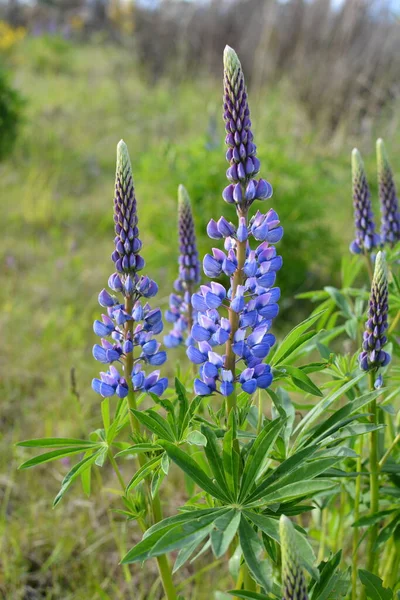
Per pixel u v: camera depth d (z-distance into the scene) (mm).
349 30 4578
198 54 6449
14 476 1698
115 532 1527
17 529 1586
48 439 1218
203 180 2523
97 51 7988
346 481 1354
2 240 3137
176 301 1405
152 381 1216
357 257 1498
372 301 1203
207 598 1490
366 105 4047
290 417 1244
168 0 6875
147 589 1521
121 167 1189
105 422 1234
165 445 1139
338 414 1175
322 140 4012
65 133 4570
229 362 1172
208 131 2822
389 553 1339
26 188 3637
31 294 2652
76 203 3611
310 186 2646
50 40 7492
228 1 6438
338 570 1225
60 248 3049
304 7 5254
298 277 2562
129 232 1200
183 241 1386
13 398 2008
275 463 1391
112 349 1212
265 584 1089
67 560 1563
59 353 2232
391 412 1233
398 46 4367
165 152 2689
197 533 1114
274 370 1198
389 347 1362
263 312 1162
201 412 1633
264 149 2715
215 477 1146
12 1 10000
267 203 2553
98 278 2805
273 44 5203
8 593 1519
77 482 1681
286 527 1051
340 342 2111
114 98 5504
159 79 6281
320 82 4301
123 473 1708
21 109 4188
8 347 2246
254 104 4438
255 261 1156
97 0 9898
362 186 1406
